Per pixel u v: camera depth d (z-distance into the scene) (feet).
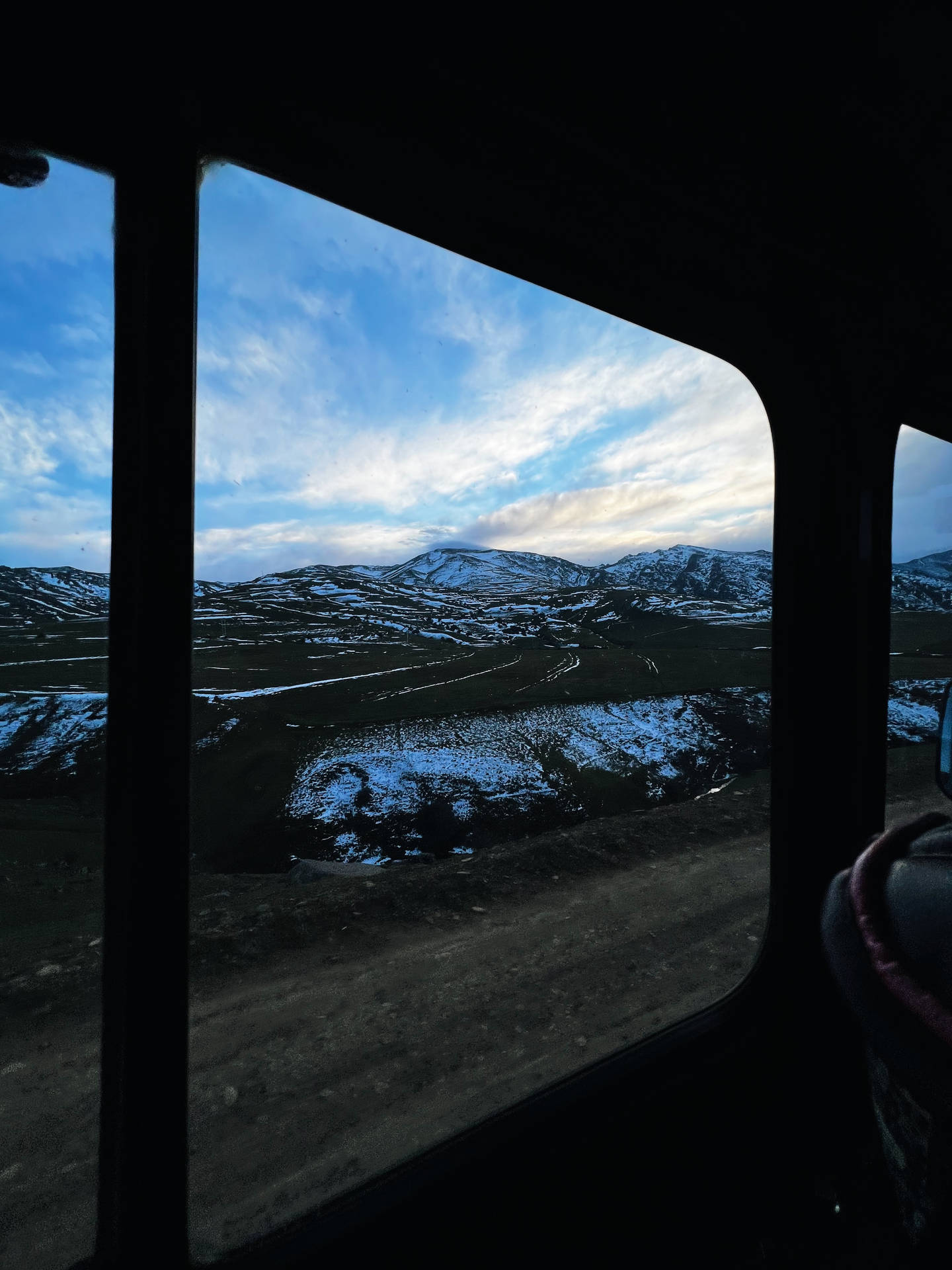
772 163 4.37
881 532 5.99
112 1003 3.13
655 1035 5.48
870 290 5.50
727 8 3.46
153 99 2.91
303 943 12.59
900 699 44.78
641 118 3.88
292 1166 6.84
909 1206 2.06
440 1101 7.95
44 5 2.61
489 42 3.39
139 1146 3.10
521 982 11.03
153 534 3.04
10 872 19.89
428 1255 3.83
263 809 41.83
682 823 20.12
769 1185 5.16
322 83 3.22
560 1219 4.24
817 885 5.94
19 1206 6.25
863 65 3.81
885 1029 1.77
